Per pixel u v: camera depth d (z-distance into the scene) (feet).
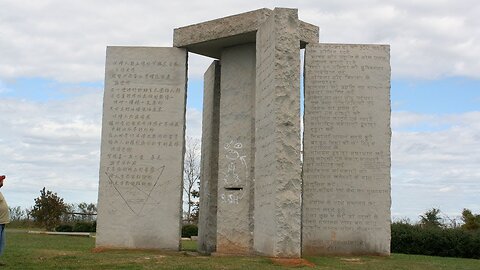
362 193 50.70
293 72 41.27
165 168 49.90
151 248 48.80
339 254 49.75
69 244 55.52
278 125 40.40
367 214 50.44
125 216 49.32
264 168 43.16
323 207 50.49
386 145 51.31
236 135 50.49
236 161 49.98
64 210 103.30
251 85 50.39
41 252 42.88
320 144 51.29
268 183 41.78
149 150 50.24
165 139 50.37
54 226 98.73
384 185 50.85
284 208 39.50
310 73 52.06
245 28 48.14
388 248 49.98
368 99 51.83
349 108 51.67
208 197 54.49
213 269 34.17
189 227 92.32
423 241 64.90
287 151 40.19
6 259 37.17
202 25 50.93
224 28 49.52
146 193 49.60
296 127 40.63
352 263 41.81
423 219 97.14
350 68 52.11
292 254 39.14
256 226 44.60
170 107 50.90
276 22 41.83
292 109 40.81
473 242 62.95
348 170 50.93
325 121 51.52
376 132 51.44
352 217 50.39
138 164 50.01
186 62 51.93
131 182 49.78
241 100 50.78
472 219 89.81
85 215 116.78
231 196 49.57
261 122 44.65
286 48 41.47
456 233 64.64
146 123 50.60
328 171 50.96
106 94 51.03
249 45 51.26
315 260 43.06
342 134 51.37
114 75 51.29
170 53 51.83
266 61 43.86
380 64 52.39
